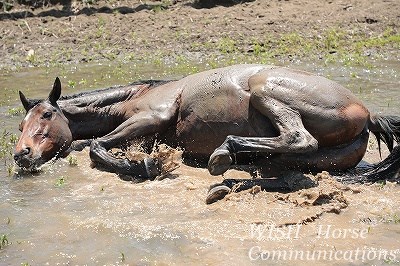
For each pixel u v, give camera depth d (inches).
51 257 261.4
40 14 796.6
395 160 325.4
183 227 279.7
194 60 668.7
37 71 646.5
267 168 337.7
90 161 371.2
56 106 374.0
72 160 366.9
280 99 323.6
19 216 301.9
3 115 485.7
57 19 784.3
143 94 386.0
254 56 669.9
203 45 711.1
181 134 356.8
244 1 823.1
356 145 333.1
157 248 263.9
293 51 678.5
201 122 347.3
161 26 762.2
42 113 366.6
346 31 735.1
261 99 324.8
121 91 390.0
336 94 325.4
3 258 262.2
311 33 732.7
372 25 749.3
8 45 724.0
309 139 311.7
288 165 328.8
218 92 343.9
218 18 778.2
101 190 327.3
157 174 340.8
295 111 321.4
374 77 575.2
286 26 750.5
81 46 722.8
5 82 601.9
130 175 344.8
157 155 342.0
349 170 338.0
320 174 320.8
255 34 732.0
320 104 322.3
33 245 272.1
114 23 773.3
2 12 799.1
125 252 262.2
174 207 302.0
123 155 361.4
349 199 301.0
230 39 723.4
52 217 298.5
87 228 284.8
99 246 268.7
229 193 306.2
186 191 319.9
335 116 321.4
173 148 361.7
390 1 801.6
